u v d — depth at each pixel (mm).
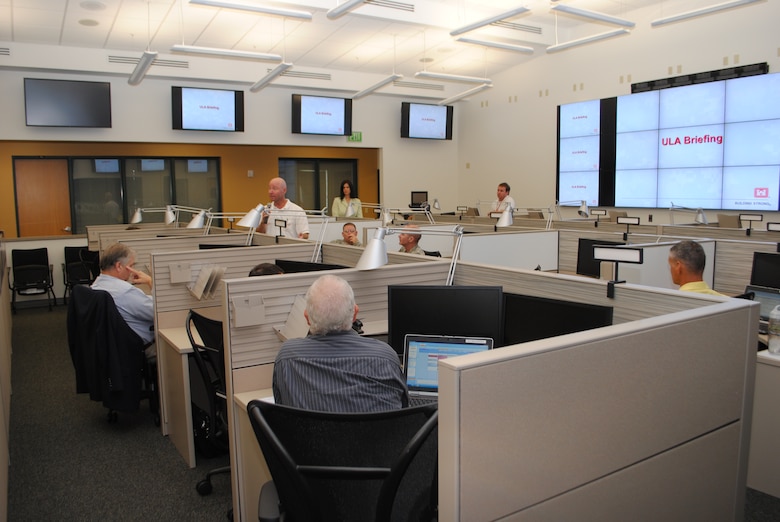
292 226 4293
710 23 6594
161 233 5074
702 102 6660
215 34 6832
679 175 6957
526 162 9055
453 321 2090
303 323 2086
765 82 6121
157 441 3094
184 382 2727
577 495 1229
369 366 1480
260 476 2031
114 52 7219
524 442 1131
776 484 2361
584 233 4195
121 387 2910
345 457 1233
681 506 1448
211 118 7910
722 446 1527
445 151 10305
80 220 8211
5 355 3686
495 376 1080
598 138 7832
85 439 3129
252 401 1274
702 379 1445
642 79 7320
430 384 1908
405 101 9789
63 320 6332
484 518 1093
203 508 2395
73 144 8047
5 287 4883
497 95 9500
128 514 2352
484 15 6805
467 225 5141
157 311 3100
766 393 2361
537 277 2076
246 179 9352
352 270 2295
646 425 1338
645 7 7168
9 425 3312
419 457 1261
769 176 6168
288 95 8703
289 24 6566
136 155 8469
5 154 7680
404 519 1281
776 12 6059
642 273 3301
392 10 6266
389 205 9758
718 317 1466
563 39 8016
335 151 10086
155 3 5676
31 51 6785
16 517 2334
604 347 1236
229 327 2092
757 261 3201
